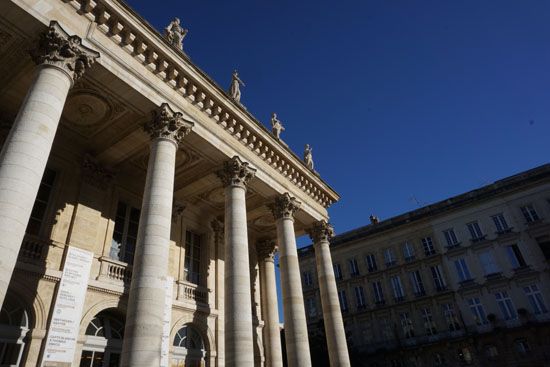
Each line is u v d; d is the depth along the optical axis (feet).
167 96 54.34
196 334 68.08
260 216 85.51
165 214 46.50
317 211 87.10
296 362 63.72
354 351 143.74
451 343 138.62
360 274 168.45
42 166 35.81
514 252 142.00
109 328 55.57
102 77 47.67
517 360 127.34
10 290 45.52
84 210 56.70
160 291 42.19
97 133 58.54
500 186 151.12
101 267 55.88
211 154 62.39
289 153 78.02
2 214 31.42
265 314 85.40
